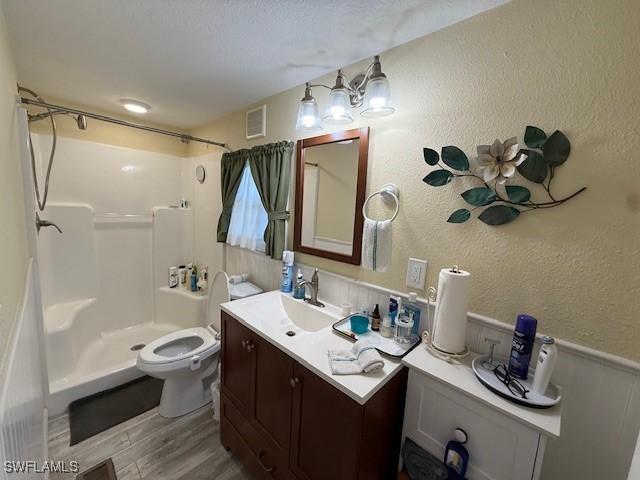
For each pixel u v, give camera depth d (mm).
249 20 1129
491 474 833
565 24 861
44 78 1708
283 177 1756
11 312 819
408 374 1017
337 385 924
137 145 2598
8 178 974
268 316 1546
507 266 1008
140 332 2646
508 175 947
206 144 2598
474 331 1084
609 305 834
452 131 1107
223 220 2303
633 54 771
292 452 1142
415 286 1242
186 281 2883
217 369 1976
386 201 1323
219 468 1465
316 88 1604
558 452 932
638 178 777
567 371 902
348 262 1470
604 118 814
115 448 1549
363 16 1074
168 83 1739
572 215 877
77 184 2291
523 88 943
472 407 858
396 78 1260
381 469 1040
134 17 1129
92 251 2373
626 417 826
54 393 1735
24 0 1029
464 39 1061
